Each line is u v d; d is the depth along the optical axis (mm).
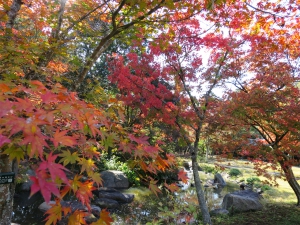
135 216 6812
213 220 6035
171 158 1812
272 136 7336
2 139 785
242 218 6039
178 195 8828
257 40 5098
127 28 2967
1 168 2057
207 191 10148
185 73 5617
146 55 5543
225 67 5680
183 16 3764
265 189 9844
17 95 1485
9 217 2217
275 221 5703
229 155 6199
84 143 1347
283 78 5293
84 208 2941
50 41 2697
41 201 6863
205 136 6316
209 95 5711
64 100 1169
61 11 2941
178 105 5773
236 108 5289
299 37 4809
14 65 2062
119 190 8914
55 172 834
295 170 14477
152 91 5574
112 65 5941
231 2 3586
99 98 2551
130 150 1478
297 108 4934
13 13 2434
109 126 1590
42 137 874
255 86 5484
